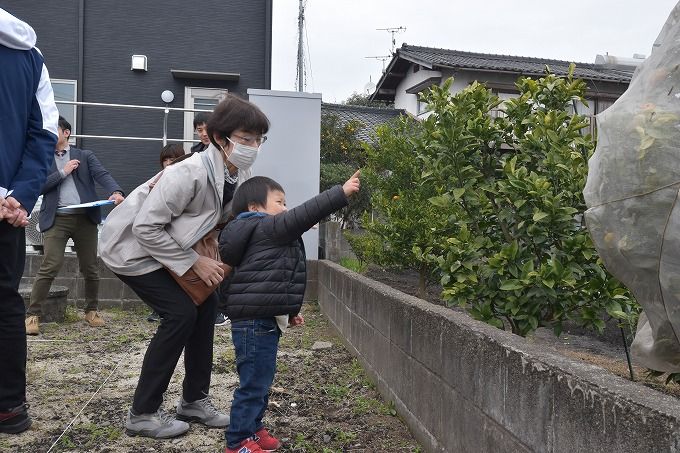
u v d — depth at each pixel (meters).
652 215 1.65
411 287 6.19
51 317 5.64
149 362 2.92
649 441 1.33
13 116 2.76
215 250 3.04
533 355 1.88
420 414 2.88
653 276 1.71
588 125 3.54
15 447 2.77
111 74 9.51
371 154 5.67
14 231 2.79
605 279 3.06
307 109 7.06
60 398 3.48
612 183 1.75
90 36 9.46
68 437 2.88
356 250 6.49
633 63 3.56
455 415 2.44
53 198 5.25
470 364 2.30
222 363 4.32
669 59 1.70
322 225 8.30
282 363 4.32
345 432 3.05
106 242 2.94
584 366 1.74
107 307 6.59
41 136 2.92
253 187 2.77
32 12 9.36
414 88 16.88
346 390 3.72
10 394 2.89
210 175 2.84
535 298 3.18
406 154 5.40
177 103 9.62
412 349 3.03
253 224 2.62
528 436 1.85
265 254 2.60
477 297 3.36
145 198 2.97
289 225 2.55
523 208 3.26
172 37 9.63
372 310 3.91
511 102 3.71
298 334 5.38
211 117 2.84
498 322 3.30
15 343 2.85
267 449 2.77
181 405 3.19
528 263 3.08
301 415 3.31
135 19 9.56
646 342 2.03
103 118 9.43
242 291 2.59
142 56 9.44
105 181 5.49
